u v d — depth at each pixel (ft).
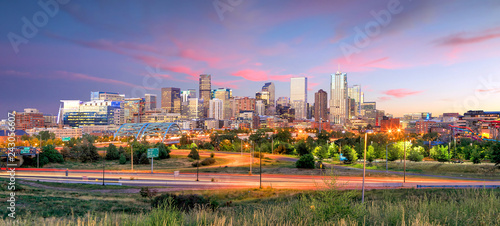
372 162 348.59
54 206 115.03
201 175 253.03
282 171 270.46
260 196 159.02
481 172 240.94
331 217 33.78
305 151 431.02
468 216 34.83
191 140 606.14
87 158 376.89
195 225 32.37
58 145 558.97
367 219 34.76
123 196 164.66
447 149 357.00
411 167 285.23
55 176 249.96
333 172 39.19
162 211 34.60
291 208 38.96
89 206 119.34
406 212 37.86
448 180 199.21
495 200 43.55
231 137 616.80
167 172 281.13
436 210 37.99
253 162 353.92
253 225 32.53
